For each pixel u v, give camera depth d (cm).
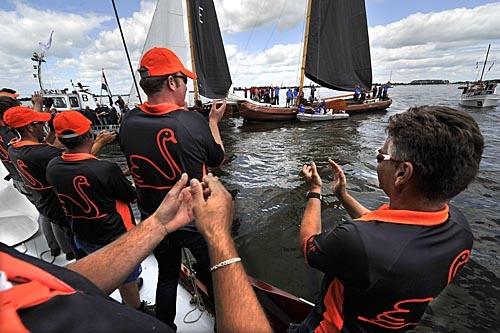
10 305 32
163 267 169
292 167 921
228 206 83
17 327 30
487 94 2222
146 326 45
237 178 824
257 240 485
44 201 201
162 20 1368
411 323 84
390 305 79
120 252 79
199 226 80
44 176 193
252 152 1164
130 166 145
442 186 74
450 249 78
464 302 327
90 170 159
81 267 74
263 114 1842
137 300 194
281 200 649
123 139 145
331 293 92
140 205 154
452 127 72
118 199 177
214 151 151
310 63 1966
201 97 1697
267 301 196
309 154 1088
